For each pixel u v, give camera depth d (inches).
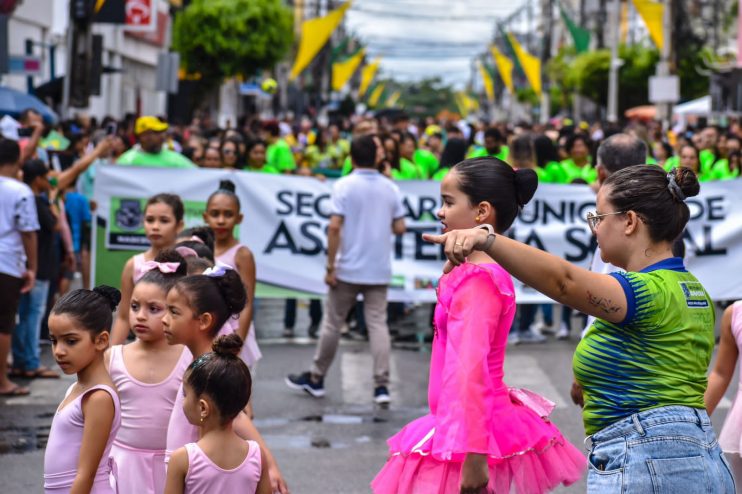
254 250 477.4
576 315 578.9
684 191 153.3
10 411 354.0
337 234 372.5
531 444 173.6
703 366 153.3
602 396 151.9
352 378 417.4
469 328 167.3
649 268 153.4
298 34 3154.5
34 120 562.6
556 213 489.1
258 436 189.6
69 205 517.0
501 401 173.3
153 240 277.0
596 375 152.3
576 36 2017.7
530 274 144.9
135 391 207.3
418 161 646.5
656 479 146.2
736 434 206.7
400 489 174.2
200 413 177.2
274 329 529.0
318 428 342.3
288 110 2746.1
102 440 182.9
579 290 146.5
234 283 208.2
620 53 1964.8
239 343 178.9
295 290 480.1
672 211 153.0
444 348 175.6
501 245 144.4
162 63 995.3
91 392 183.0
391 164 544.1
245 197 475.8
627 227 153.6
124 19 783.7
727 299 484.1
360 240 372.5
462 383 164.9
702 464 146.9
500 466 171.9
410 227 484.1
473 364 165.3
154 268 211.0
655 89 1149.7
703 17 2034.9
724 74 1416.1
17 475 287.7
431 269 485.1
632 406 149.6
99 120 1525.6
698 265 484.7
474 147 831.1
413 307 618.2
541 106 2748.5
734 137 654.5
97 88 706.8
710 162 650.2
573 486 284.8
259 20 1652.3
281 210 478.3
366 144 371.6
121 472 206.4
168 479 177.5
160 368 208.5
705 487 146.6
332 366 439.8
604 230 155.6
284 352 468.1
